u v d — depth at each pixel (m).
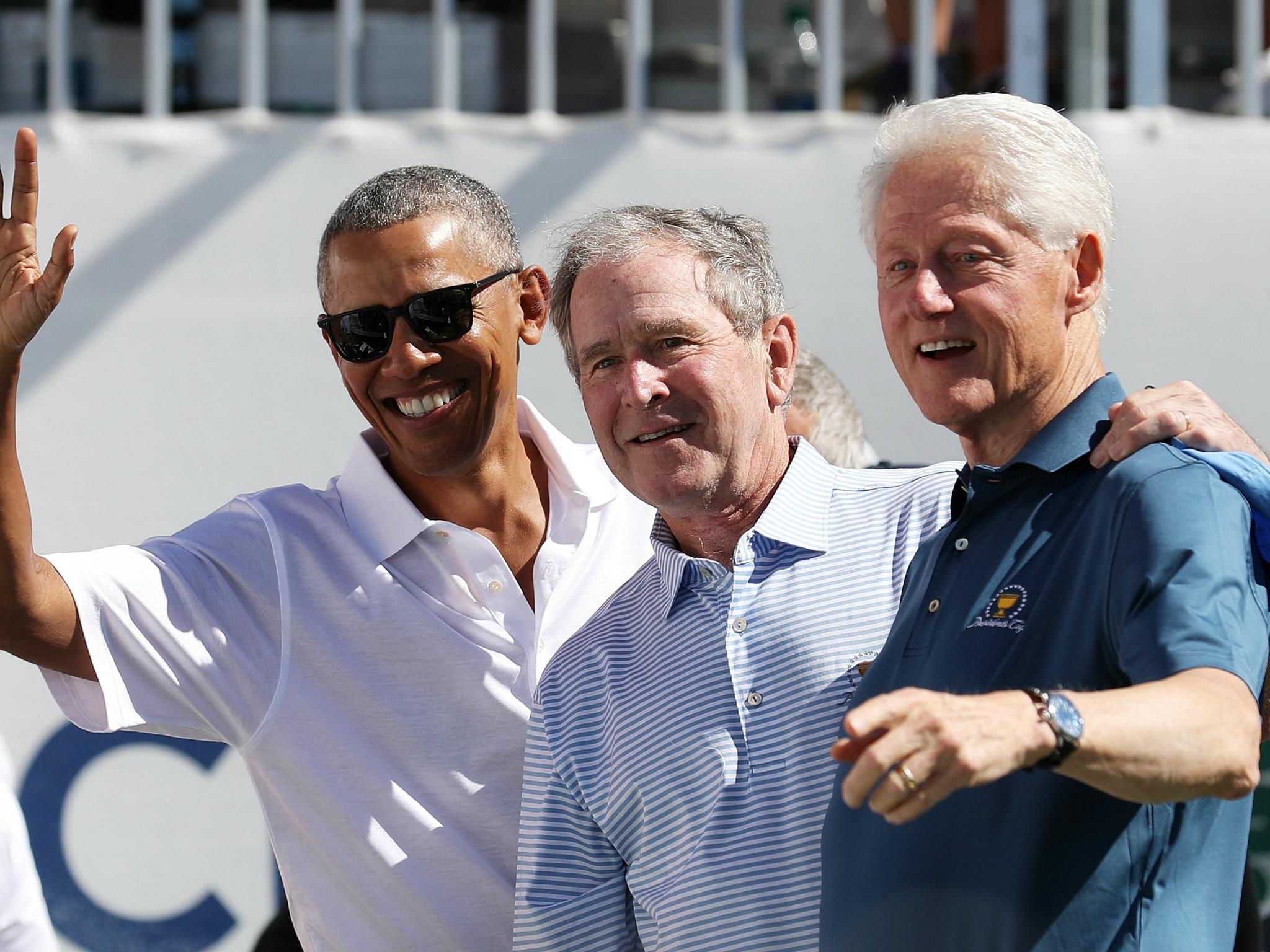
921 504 7.99
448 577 9.27
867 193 6.76
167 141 15.96
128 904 14.92
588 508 9.81
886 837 6.03
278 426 15.66
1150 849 5.37
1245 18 16.72
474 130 16.09
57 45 16.41
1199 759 4.64
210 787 15.14
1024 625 5.77
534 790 8.29
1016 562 6.02
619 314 7.77
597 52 17.75
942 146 6.32
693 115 16.22
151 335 15.72
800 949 7.14
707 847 7.41
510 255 9.70
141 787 15.05
